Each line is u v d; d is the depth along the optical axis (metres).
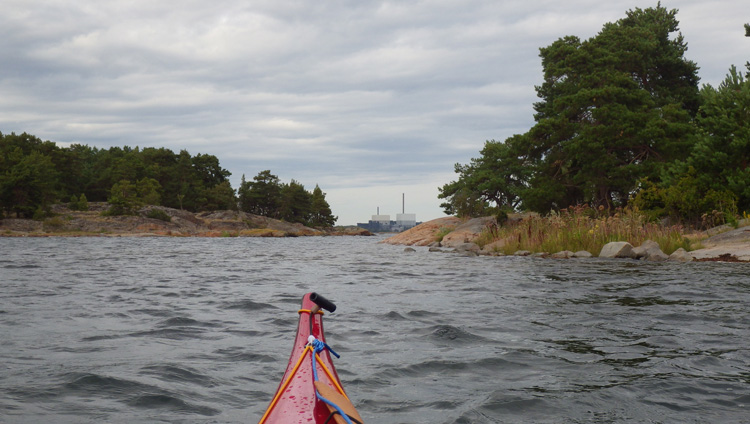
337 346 5.87
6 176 100.75
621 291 10.65
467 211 64.50
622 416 3.67
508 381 4.53
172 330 6.77
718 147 28.31
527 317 7.71
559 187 39.97
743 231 21.39
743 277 13.14
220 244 54.09
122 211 108.56
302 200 160.75
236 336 6.43
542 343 5.98
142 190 125.31
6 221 95.88
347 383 4.46
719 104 28.73
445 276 14.69
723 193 26.55
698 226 27.92
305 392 2.14
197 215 129.38
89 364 4.99
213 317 7.80
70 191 129.25
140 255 28.27
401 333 6.59
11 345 5.79
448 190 72.12
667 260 19.55
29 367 4.86
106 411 3.75
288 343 6.04
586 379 4.56
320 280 13.83
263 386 4.40
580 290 10.90
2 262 20.94
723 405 3.88
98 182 134.62
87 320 7.46
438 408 3.84
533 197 40.12
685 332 6.54
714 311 8.08
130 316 7.83
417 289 11.54
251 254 30.58
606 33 47.94
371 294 10.67
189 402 3.97
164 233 99.94
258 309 8.61
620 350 5.62
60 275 14.96
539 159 44.19
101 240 65.62
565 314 7.95
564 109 42.66
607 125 38.12
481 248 31.14
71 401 3.95
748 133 26.95
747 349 5.62
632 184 36.81
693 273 14.38
